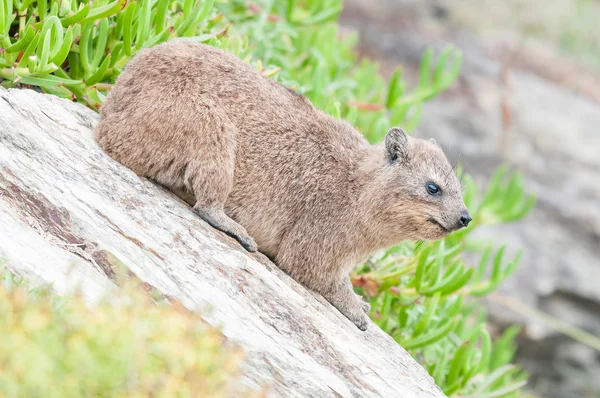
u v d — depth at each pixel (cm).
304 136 1430
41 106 1325
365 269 1733
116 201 1247
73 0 1472
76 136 1314
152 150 1305
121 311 913
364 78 2359
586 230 3005
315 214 1415
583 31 4178
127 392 857
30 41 1386
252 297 1245
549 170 3183
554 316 2803
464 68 3525
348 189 1430
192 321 970
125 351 866
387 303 1730
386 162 1440
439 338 1675
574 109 3559
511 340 2670
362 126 2259
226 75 1373
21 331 859
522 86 3591
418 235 1434
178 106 1302
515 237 2903
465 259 2742
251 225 1402
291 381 1140
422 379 1370
